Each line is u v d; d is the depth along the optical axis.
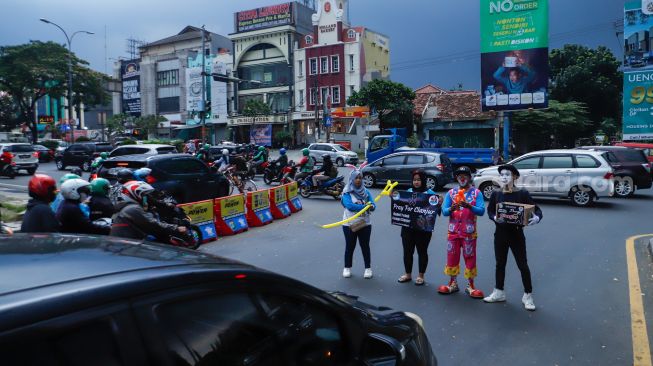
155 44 68.56
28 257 1.82
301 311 2.27
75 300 1.49
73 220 6.06
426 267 7.23
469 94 41.22
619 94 46.03
